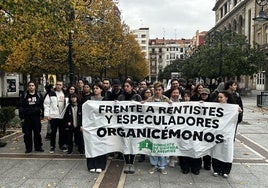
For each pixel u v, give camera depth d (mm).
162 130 7367
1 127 11875
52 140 9094
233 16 65562
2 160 8250
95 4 24219
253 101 32625
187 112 7375
